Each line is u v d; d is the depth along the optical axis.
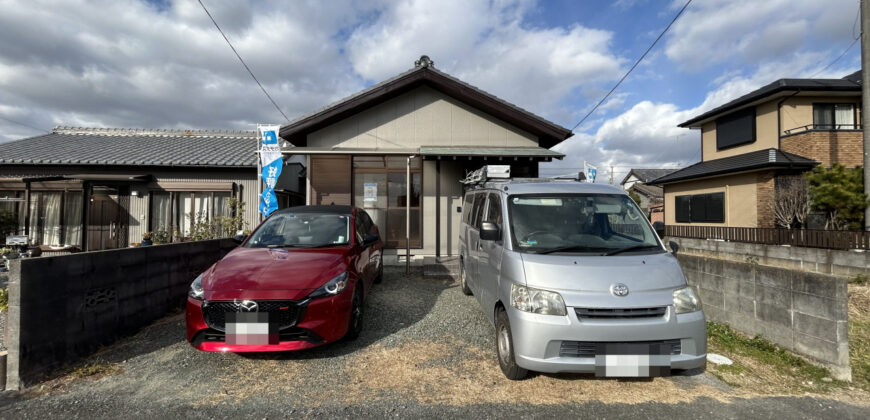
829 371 2.93
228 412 2.34
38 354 2.68
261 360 3.10
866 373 2.99
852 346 3.59
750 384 2.79
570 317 2.41
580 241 3.05
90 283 3.15
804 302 3.15
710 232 10.93
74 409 2.34
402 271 7.01
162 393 2.56
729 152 13.30
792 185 9.21
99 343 3.24
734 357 3.27
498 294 3.00
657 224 3.40
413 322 4.12
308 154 7.08
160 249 4.16
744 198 11.28
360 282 3.82
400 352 3.30
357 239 4.32
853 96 11.12
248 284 2.99
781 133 11.26
